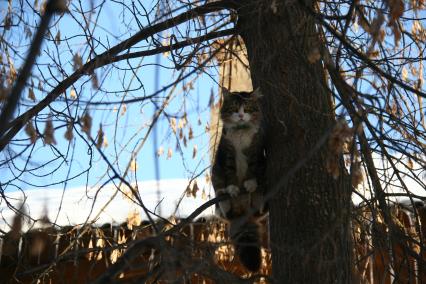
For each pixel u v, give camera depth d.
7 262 7.47
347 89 4.99
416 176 5.95
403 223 7.04
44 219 6.06
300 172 5.74
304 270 5.42
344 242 5.14
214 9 6.58
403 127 5.86
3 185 5.87
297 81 5.97
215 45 7.40
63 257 5.55
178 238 4.90
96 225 7.23
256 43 6.23
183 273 4.33
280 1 5.73
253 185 7.12
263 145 7.05
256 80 6.36
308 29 5.87
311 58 5.17
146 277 4.39
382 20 4.74
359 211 6.10
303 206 5.68
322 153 5.75
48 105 5.75
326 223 5.58
